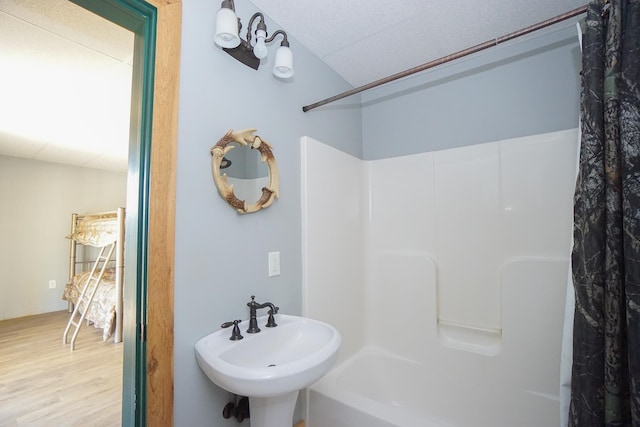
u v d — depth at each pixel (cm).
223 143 121
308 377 95
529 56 174
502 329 168
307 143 167
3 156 417
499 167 178
